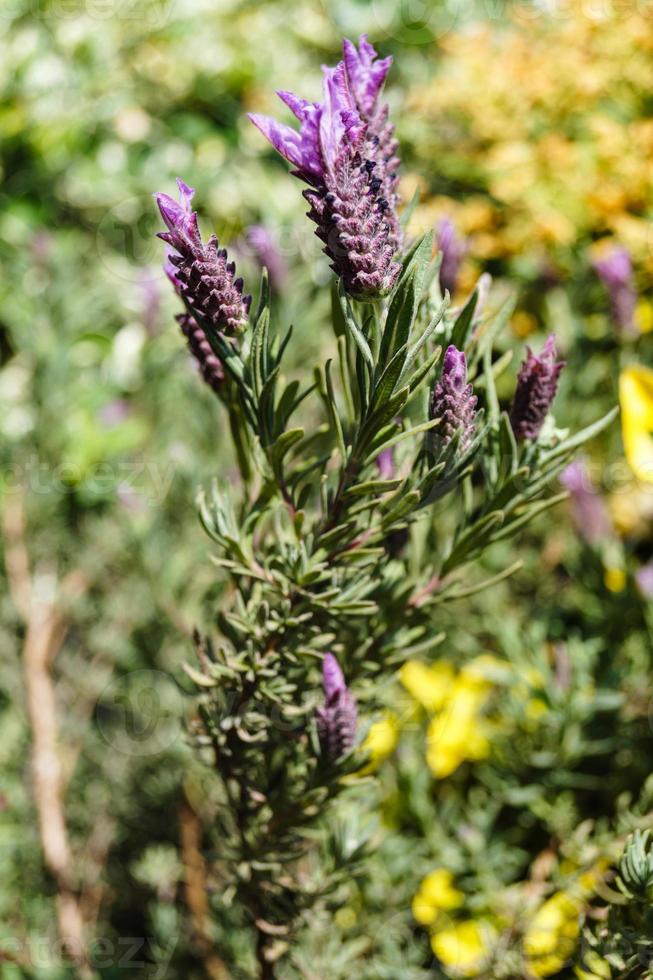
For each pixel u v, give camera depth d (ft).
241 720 1.38
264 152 3.95
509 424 1.34
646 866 1.34
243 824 1.44
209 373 1.35
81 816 2.16
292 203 3.50
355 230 1.20
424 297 1.36
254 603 1.38
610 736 1.79
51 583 2.49
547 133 2.93
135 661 2.27
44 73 4.29
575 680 1.75
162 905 1.89
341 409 1.72
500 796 1.79
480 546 1.38
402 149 3.11
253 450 1.33
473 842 1.73
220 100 4.30
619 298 1.93
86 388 3.25
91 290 3.27
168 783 2.04
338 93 1.21
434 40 3.92
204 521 1.34
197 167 4.12
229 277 1.26
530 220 2.71
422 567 1.66
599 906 1.59
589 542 1.91
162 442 2.52
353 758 1.37
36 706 2.12
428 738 1.90
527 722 1.81
